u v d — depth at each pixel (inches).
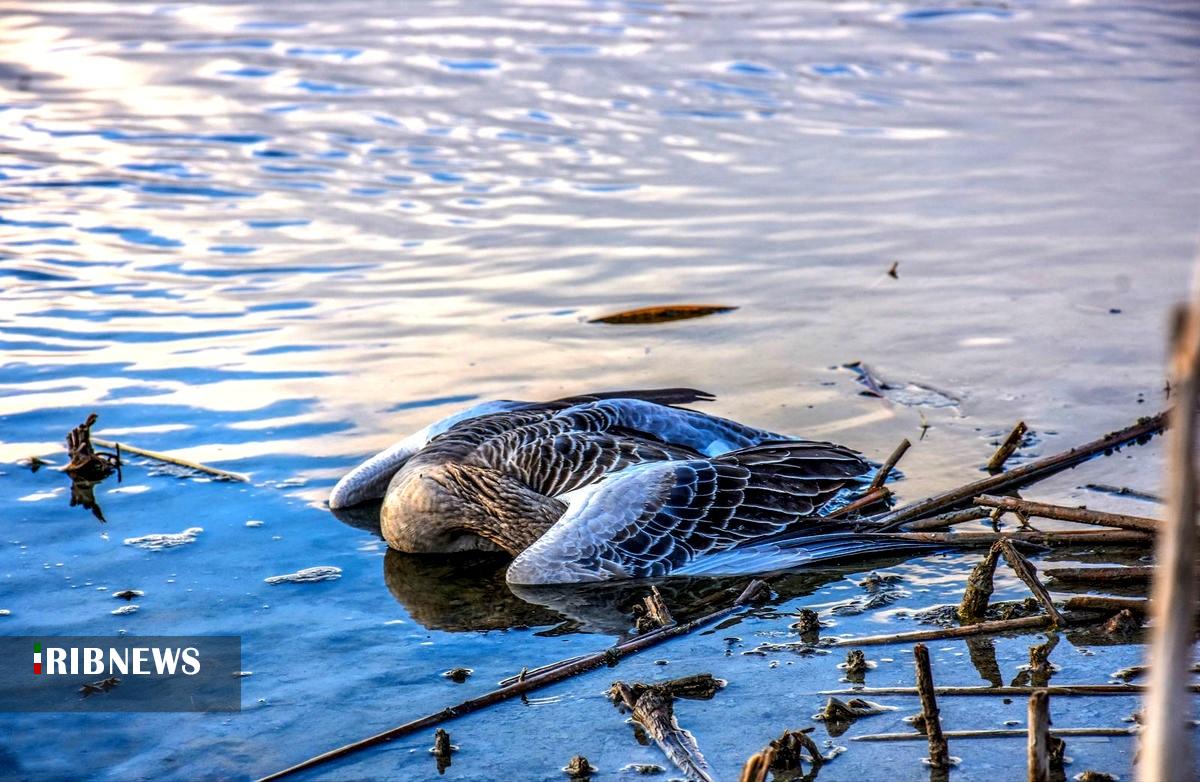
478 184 613.9
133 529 332.8
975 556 320.5
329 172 627.8
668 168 636.1
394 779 233.6
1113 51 848.9
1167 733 149.0
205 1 943.7
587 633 289.0
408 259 527.8
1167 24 916.0
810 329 462.0
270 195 598.5
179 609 295.9
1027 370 424.2
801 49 844.0
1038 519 334.3
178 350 441.4
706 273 514.0
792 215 577.0
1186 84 775.7
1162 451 365.1
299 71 783.1
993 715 246.7
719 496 321.7
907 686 259.0
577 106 727.1
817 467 333.1
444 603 304.8
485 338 454.3
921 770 230.2
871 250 536.7
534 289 498.6
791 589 306.8
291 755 242.1
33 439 378.9
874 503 342.0
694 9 943.0
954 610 291.0
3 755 241.6
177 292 492.1
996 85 773.9
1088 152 657.6
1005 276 508.1
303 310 477.4
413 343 449.7
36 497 347.6
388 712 256.4
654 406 353.1
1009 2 976.3
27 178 609.6
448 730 248.7
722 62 812.0
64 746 244.7
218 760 240.5
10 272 506.6
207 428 387.5
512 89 756.0
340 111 714.8
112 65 790.5
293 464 368.8
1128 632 275.3
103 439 379.9
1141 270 510.9
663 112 719.7
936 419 390.6
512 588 310.2
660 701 250.1
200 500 349.1
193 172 623.8
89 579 308.2
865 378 419.8
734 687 261.4
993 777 227.3
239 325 462.6
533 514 319.6
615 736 245.6
